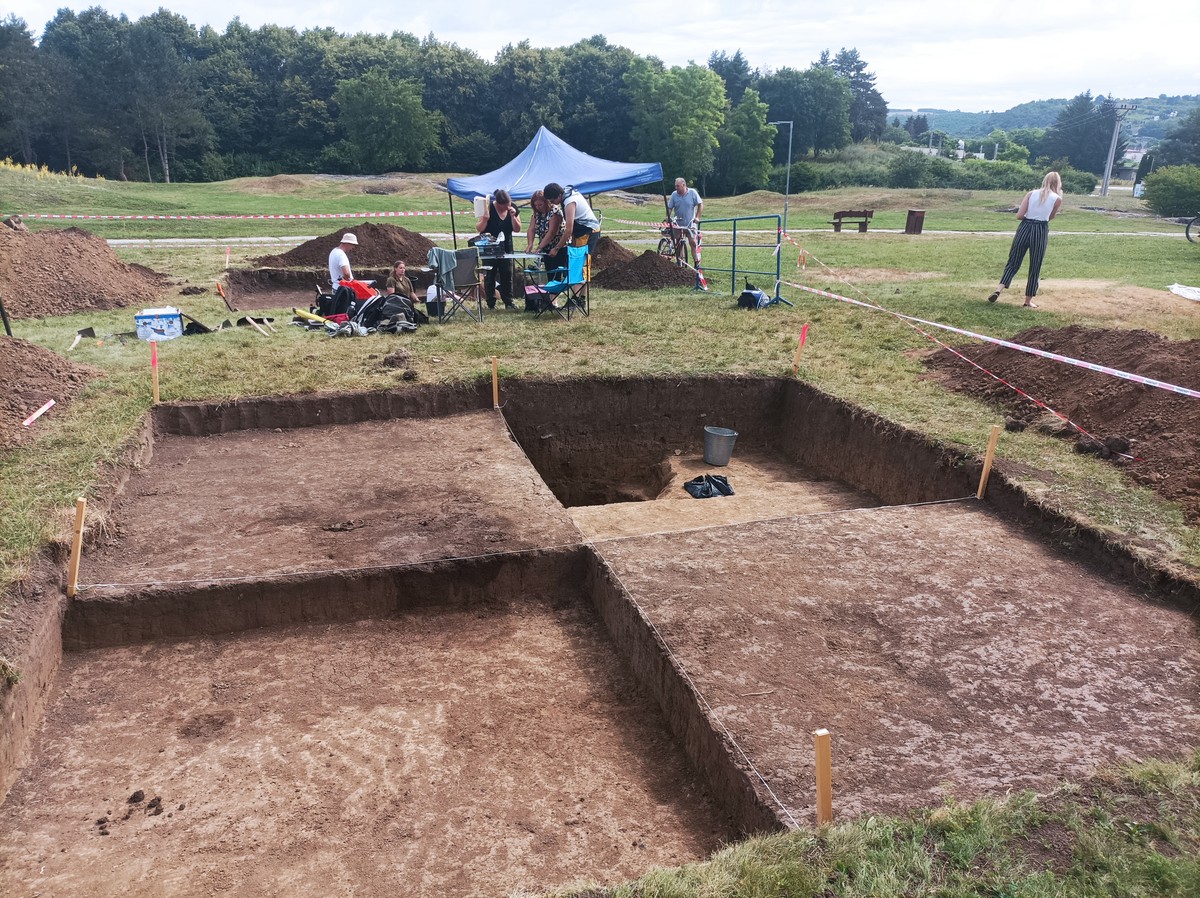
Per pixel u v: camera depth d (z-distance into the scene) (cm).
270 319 1133
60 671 459
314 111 7619
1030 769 333
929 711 375
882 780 328
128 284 1305
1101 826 292
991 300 1181
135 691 446
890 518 583
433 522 580
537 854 343
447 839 351
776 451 892
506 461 699
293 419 781
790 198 4766
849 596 475
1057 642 429
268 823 359
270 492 634
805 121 8794
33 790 377
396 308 1080
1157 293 1298
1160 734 356
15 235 1241
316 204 3597
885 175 6344
